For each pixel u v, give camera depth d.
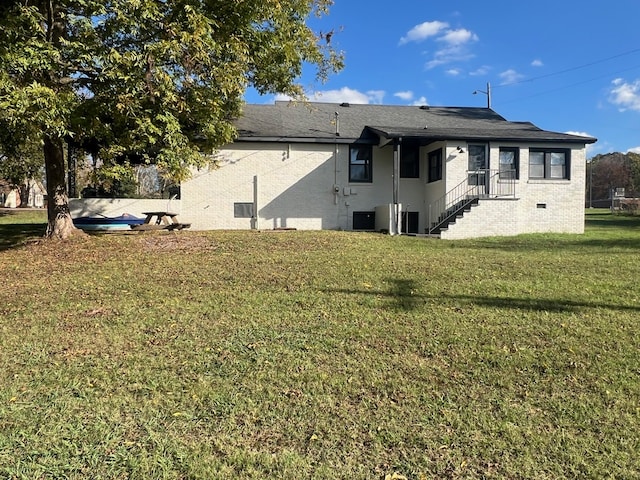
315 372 4.14
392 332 5.14
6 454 2.92
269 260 9.45
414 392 3.78
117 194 21.25
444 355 4.53
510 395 3.74
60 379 4.00
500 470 2.80
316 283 7.45
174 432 3.20
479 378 4.04
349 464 2.86
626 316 5.62
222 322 5.52
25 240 11.82
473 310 5.93
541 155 16.81
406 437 3.14
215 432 3.20
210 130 10.23
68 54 8.68
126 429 3.23
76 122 8.74
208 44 8.73
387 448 3.02
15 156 15.77
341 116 19.69
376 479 2.72
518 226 16.34
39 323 5.55
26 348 4.72
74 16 8.84
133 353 4.59
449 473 2.77
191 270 8.51
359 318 5.62
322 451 2.99
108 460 2.87
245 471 2.79
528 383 3.94
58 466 2.81
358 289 7.05
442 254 10.52
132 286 7.35
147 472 2.77
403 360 4.41
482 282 7.45
